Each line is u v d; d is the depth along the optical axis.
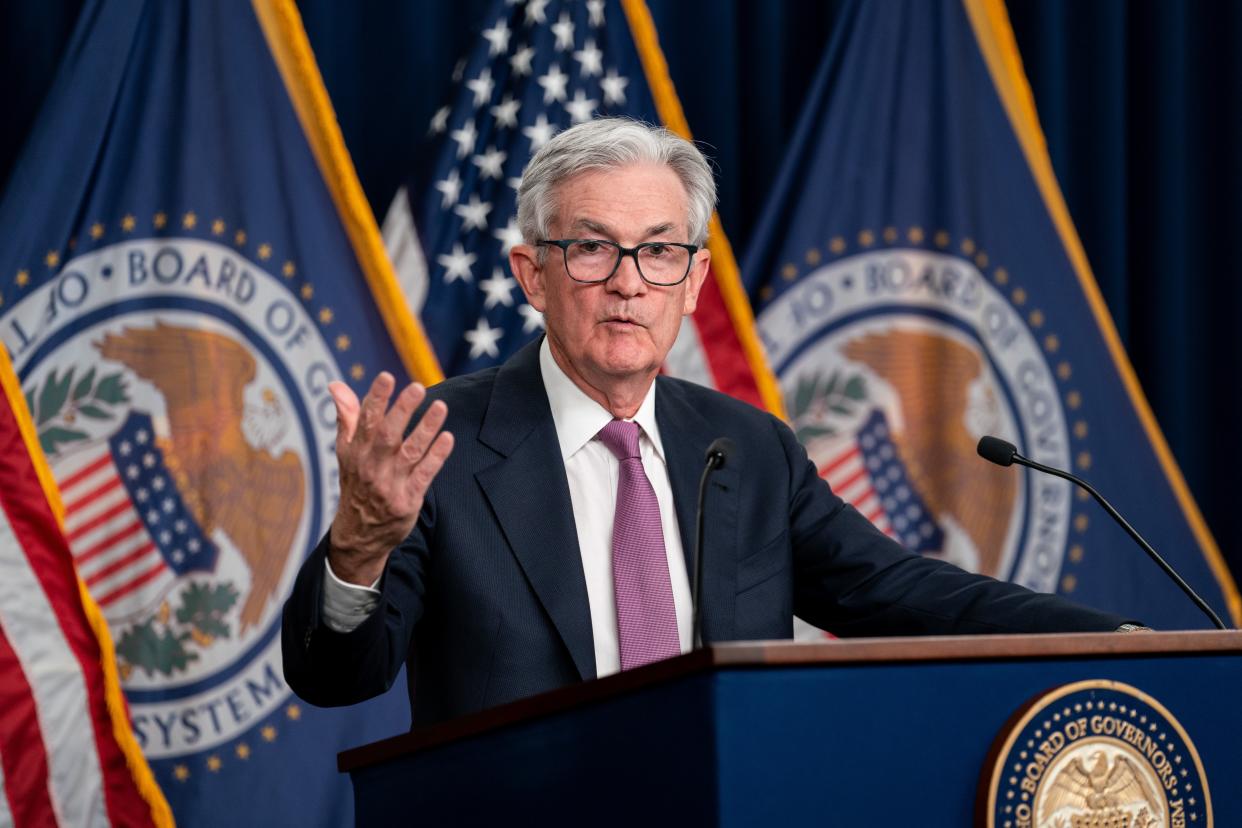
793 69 18.38
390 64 16.88
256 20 14.93
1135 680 5.99
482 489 8.15
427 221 15.39
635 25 16.25
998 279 16.77
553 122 15.79
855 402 16.25
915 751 5.46
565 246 8.44
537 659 7.76
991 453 8.47
